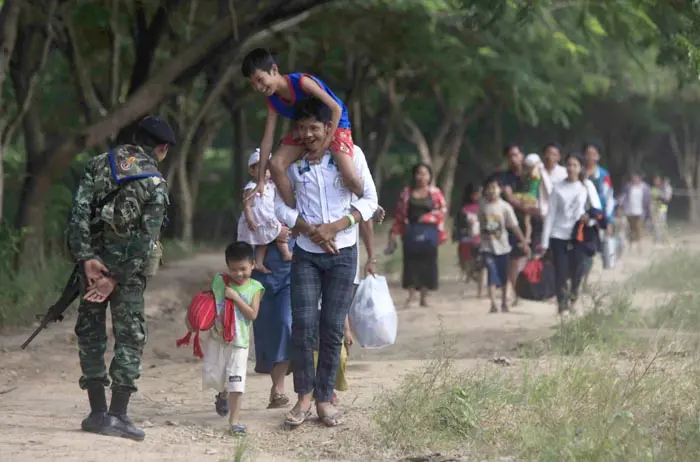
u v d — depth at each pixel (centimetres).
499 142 4766
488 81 2898
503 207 1694
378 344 1030
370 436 802
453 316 1647
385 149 4069
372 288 1034
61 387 1066
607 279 2055
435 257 1762
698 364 968
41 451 734
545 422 776
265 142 870
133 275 788
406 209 1777
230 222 4312
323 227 836
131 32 2294
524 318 1596
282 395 930
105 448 752
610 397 838
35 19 1948
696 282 1625
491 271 1694
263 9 1884
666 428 757
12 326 1440
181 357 1295
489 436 774
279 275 925
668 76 3784
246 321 827
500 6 1555
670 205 5378
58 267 1880
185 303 1886
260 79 836
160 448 765
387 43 2712
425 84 3875
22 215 1888
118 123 1889
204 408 943
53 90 2858
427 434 787
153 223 785
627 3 1748
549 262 1570
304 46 2833
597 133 5050
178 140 2838
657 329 1258
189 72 1911
